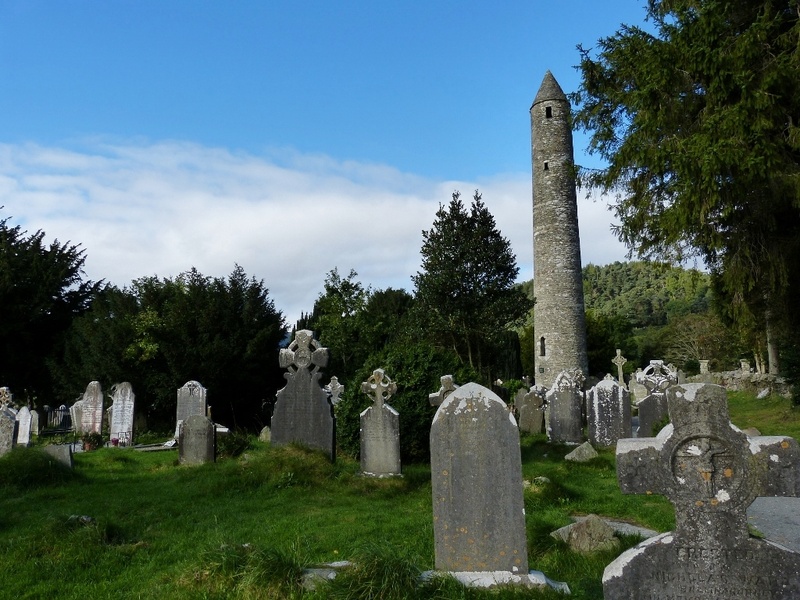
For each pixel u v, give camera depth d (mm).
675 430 4223
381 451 10750
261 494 9492
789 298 18969
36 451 10891
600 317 60312
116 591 5391
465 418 5398
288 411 12062
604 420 16375
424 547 6434
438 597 4707
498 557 5207
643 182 18125
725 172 14734
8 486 9836
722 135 14453
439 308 29797
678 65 15750
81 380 26375
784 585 3920
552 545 6348
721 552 4051
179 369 24797
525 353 52344
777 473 4012
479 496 5297
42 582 5633
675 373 28094
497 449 5316
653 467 4234
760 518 8586
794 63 14641
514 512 5234
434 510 5379
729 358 50844
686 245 17781
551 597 4816
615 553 6070
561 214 34500
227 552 5484
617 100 18719
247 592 4930
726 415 4145
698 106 16500
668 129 16391
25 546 6508
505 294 30219
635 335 78812
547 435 18547
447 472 5379
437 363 14008
